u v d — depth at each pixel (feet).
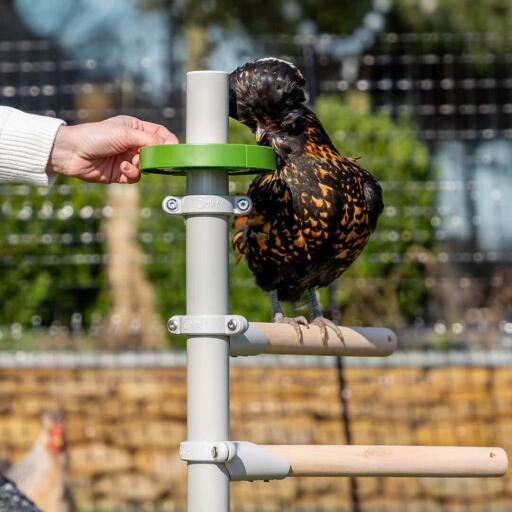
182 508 36.40
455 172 41.81
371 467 15.74
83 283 39.68
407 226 38.70
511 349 40.81
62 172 15.90
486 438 36.47
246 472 14.69
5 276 39.04
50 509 33.37
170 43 46.75
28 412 36.76
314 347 17.54
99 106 45.27
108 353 37.63
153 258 40.01
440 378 36.68
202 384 14.44
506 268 43.75
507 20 64.08
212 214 14.53
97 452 36.63
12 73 44.57
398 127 40.81
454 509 35.65
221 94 14.64
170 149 14.15
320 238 20.11
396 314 39.32
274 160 14.53
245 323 14.43
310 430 36.32
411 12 64.69
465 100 45.55
